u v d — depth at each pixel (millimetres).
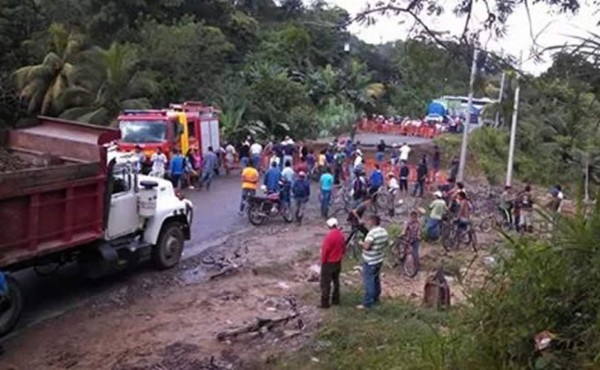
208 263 14148
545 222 5270
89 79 31703
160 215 13086
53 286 12086
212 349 9180
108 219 11758
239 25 46062
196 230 17203
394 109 53781
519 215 18391
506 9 5352
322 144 39938
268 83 41219
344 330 9758
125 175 12391
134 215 12562
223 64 41906
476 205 23609
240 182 25734
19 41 32156
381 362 6766
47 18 34781
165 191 13680
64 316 10516
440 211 17625
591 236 4754
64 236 10641
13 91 30062
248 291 12188
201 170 23547
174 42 37156
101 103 31203
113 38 38562
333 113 47406
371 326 9945
